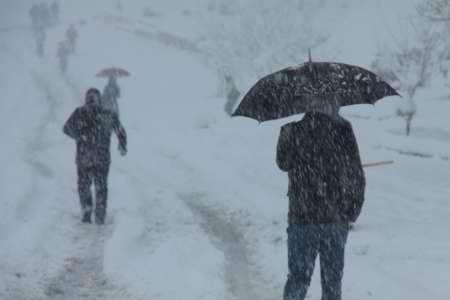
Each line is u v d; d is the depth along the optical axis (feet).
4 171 88.53
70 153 111.14
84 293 47.62
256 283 49.39
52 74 208.95
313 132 39.60
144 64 239.91
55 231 62.85
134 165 104.42
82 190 68.28
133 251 56.90
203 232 65.36
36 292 46.98
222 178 91.35
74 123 67.97
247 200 77.87
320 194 39.22
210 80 219.41
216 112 162.20
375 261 53.16
